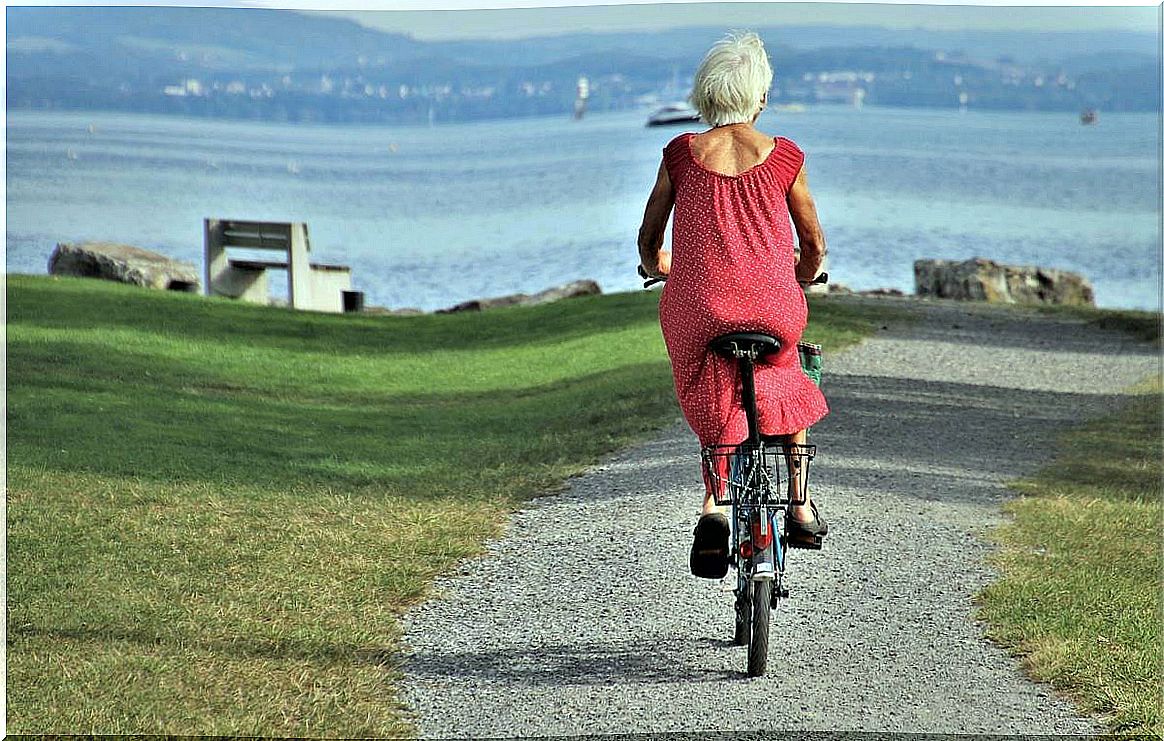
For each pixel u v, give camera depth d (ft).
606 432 76.18
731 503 37.17
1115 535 55.21
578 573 48.83
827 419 81.76
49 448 68.39
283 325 125.08
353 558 49.93
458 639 41.47
